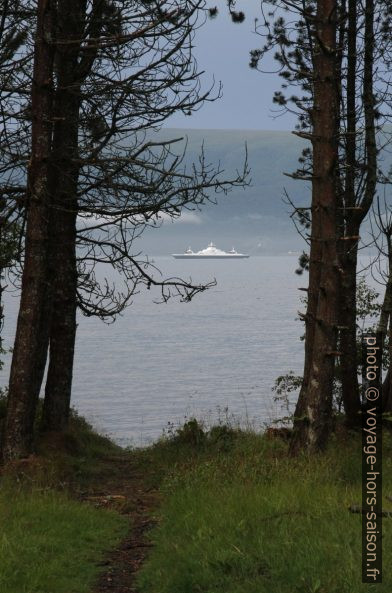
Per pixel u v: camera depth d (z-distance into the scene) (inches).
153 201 1850.4
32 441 1836.9
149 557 1075.3
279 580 845.8
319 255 1999.3
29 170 1780.3
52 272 1979.6
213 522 1112.8
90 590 939.3
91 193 1961.1
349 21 2266.2
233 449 1978.3
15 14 1934.1
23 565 956.6
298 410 2044.8
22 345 1806.1
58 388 2193.7
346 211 2261.3
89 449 2239.2
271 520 1086.4
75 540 1146.7
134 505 1518.2
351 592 780.0
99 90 1877.5
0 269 2116.1
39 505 1298.0
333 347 1713.8
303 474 1460.4
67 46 1921.8
